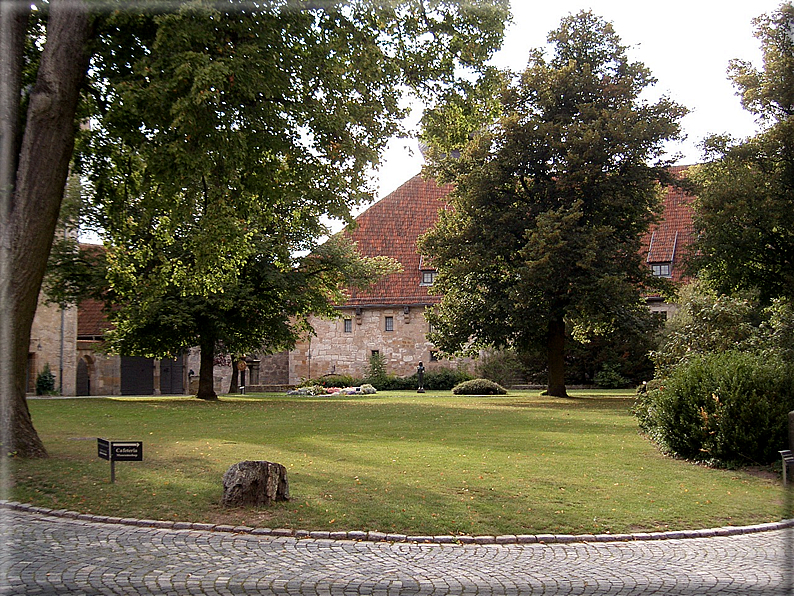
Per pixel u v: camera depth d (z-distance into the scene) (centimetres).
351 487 1024
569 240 2764
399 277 5234
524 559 741
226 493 924
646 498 1001
